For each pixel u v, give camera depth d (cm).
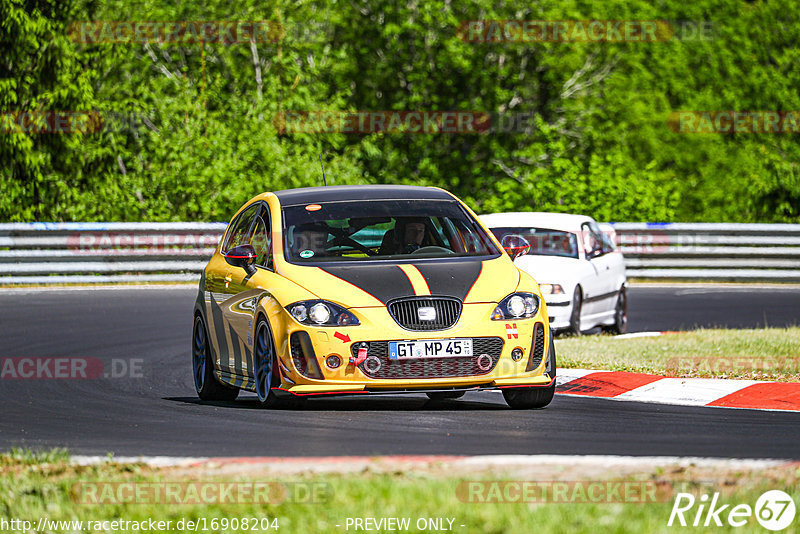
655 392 3456
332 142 10938
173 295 6800
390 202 3334
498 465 2202
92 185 9744
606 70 13262
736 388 3406
